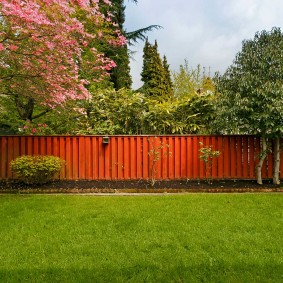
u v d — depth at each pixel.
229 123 7.71
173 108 9.74
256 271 3.11
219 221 4.68
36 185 7.80
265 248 3.68
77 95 7.72
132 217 4.92
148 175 8.56
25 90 7.11
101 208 5.53
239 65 7.80
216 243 3.83
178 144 8.59
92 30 9.44
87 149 8.63
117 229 4.41
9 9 5.58
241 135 8.51
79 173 8.62
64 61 7.00
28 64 6.67
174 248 3.72
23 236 4.13
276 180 7.90
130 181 8.34
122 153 8.62
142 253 3.58
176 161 8.55
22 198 6.45
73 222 4.70
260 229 4.33
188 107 9.66
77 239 4.02
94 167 8.61
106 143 8.58
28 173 7.58
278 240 3.93
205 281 2.94
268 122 7.12
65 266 3.25
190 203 5.82
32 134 9.62
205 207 5.53
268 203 5.75
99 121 10.16
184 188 7.38
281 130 7.10
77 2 7.25
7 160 8.62
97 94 10.38
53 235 4.16
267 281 2.91
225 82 7.93
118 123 9.98
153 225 4.53
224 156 8.51
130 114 9.85
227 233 4.18
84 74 10.02
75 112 8.80
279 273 3.08
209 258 3.42
